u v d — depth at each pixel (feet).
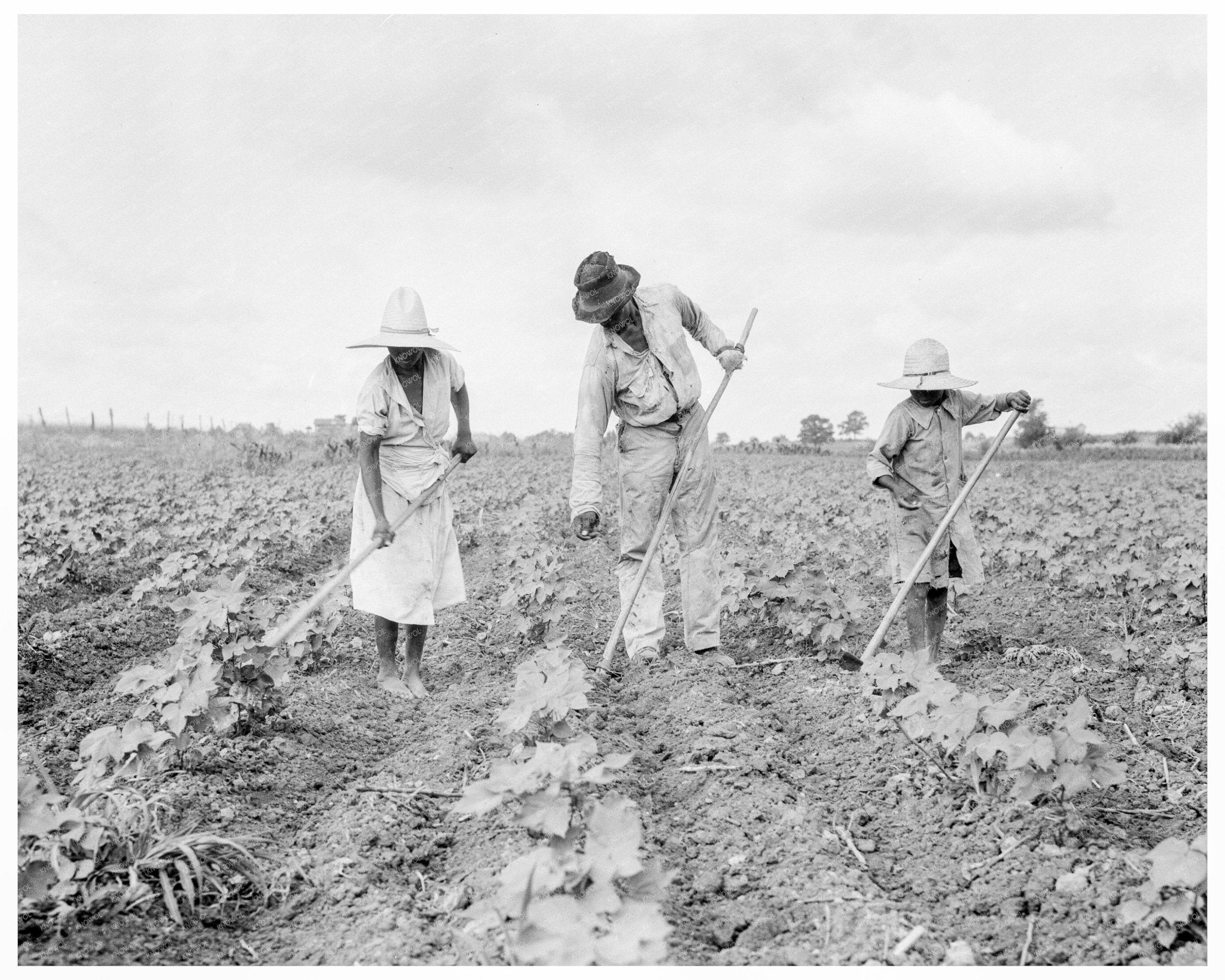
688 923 10.42
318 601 15.56
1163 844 9.56
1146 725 16.55
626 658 20.72
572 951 7.60
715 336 21.26
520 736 14.71
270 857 11.77
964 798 13.06
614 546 36.60
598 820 8.96
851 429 165.99
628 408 19.79
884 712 15.47
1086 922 10.19
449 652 21.84
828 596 20.48
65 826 10.56
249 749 14.69
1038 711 16.57
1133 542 34.94
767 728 16.01
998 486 64.80
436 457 18.47
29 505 40.37
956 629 23.00
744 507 47.26
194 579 25.94
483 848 11.71
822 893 10.63
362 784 13.76
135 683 13.78
